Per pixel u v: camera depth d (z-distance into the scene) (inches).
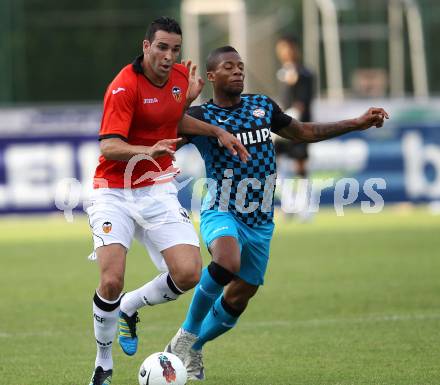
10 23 3112.7
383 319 1284.4
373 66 3282.5
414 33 3248.0
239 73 1051.3
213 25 3533.5
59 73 3132.4
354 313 1331.2
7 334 1242.6
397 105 2785.4
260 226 1041.5
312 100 2440.9
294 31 3528.5
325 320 1289.4
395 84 3270.2
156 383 893.8
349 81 3297.2
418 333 1192.2
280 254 1939.0
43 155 2696.9
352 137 2696.9
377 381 962.1
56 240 2262.6
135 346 994.7
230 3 3513.8
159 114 957.8
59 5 3117.6
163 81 959.6
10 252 2069.4
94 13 3129.9
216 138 1035.9
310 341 1165.1
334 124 1083.3
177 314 1376.7
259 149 1044.5
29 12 3112.7
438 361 1041.5
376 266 1747.0
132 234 967.6
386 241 2085.4
